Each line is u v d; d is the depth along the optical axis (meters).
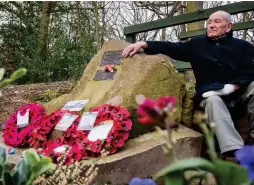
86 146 2.42
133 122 2.78
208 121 2.69
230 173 0.61
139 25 4.91
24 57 8.72
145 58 3.11
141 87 2.93
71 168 1.93
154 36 11.81
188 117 3.20
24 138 2.97
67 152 2.32
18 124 3.12
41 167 0.99
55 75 8.52
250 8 3.92
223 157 2.58
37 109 3.20
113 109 2.69
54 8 10.44
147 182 0.75
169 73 3.10
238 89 2.86
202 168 0.69
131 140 2.71
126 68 3.17
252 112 2.75
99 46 9.73
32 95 5.77
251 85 2.88
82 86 3.43
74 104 3.16
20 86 6.39
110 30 12.34
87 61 8.53
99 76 3.36
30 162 1.01
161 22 4.69
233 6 4.07
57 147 2.56
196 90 3.11
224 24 3.02
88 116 2.75
